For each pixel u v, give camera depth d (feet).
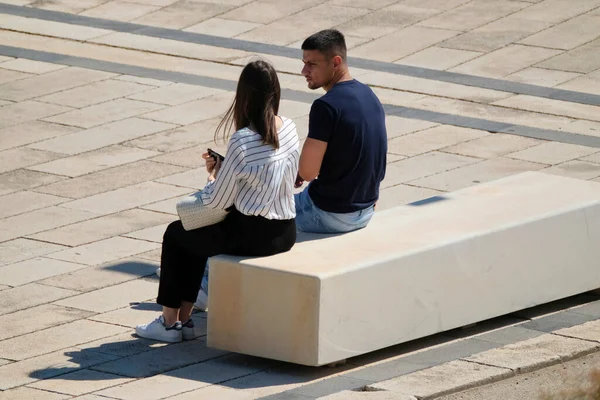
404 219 67.62
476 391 57.82
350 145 62.75
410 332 62.03
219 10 141.59
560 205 69.15
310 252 61.57
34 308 68.33
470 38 130.82
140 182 92.07
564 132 103.86
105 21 137.90
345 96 62.80
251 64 59.67
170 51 127.34
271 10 141.38
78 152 98.78
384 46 128.88
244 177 59.41
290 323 58.85
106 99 112.47
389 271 60.54
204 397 56.49
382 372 59.82
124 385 58.03
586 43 128.57
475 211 68.64
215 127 105.19
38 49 127.54
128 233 81.35
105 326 65.82
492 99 112.88
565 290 68.90
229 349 61.11
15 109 109.40
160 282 63.46
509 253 65.82
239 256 60.85
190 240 61.62
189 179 92.89
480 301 64.90
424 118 107.65
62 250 78.07
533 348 62.80
